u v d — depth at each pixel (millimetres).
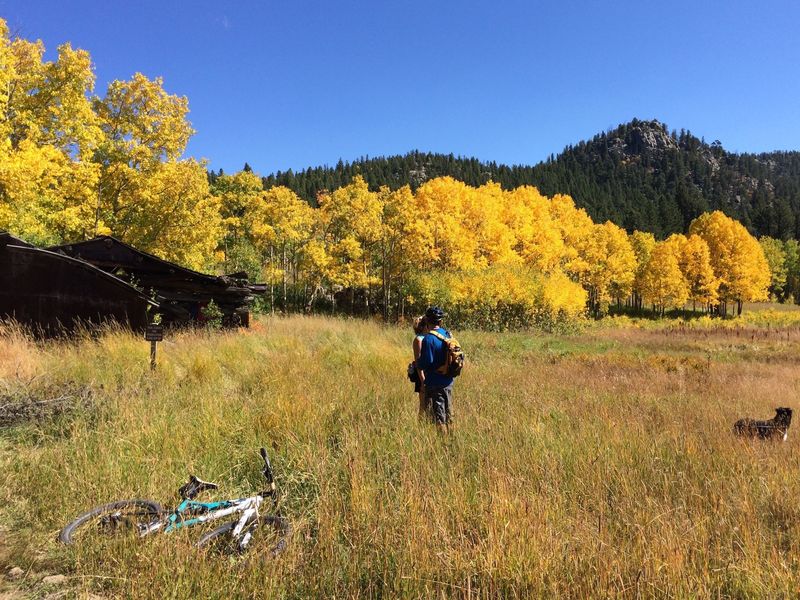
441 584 2682
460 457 4527
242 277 18422
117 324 11797
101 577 2859
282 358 10219
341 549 3182
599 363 14570
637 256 75312
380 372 9773
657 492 4156
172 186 24516
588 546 2982
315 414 5934
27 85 18609
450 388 5668
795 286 91562
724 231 58906
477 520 3377
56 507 3771
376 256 40406
